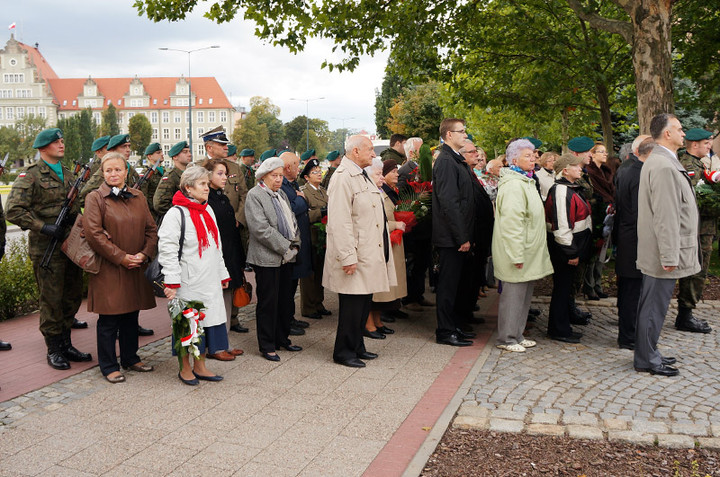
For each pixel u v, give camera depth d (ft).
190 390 16.89
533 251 20.24
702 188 22.67
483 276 28.14
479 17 42.63
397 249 23.04
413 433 13.97
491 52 44.24
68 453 13.03
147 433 14.03
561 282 21.75
